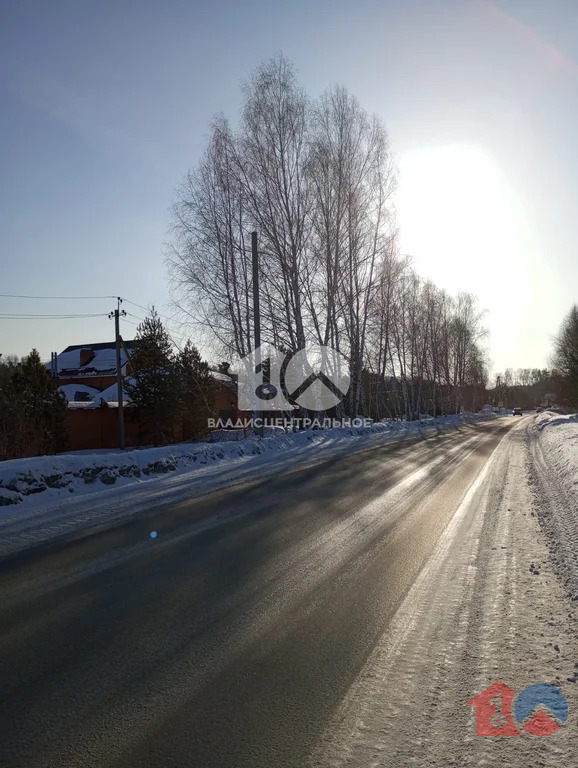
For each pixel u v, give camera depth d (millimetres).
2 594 5969
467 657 4457
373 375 45969
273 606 5602
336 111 30719
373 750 3264
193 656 4480
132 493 12422
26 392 24875
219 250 27391
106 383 58250
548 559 7148
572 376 57344
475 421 63312
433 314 59125
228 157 27734
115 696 3861
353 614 5395
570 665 4273
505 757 3201
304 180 28906
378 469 16969
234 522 9422
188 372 34812
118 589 6109
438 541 8211
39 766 3115
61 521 9617
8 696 3865
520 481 14719
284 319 29125
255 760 3170
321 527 9062
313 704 3764
